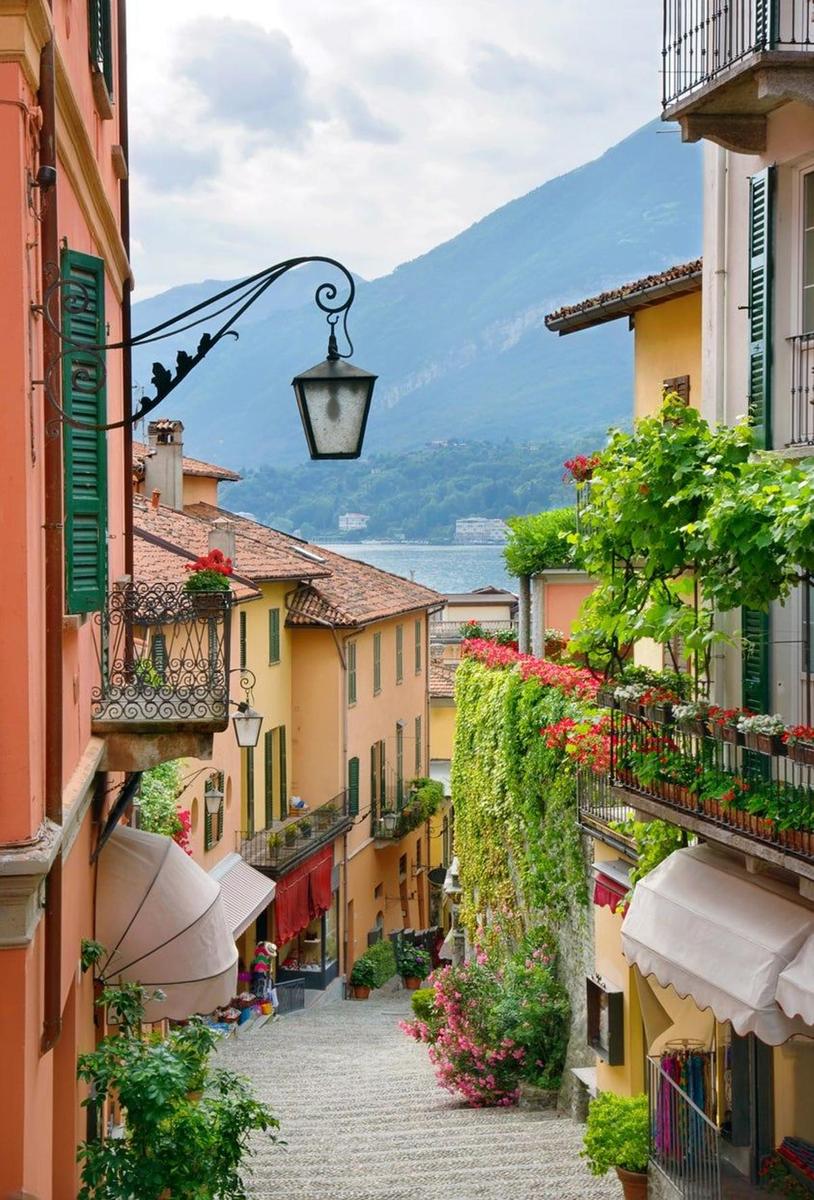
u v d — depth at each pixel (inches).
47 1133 304.2
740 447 498.9
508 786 852.6
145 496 1472.7
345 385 319.3
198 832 1135.6
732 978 421.7
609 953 655.8
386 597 1817.2
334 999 1486.2
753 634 510.6
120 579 532.1
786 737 420.8
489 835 934.4
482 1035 772.6
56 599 290.0
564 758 732.0
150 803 733.9
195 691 446.3
